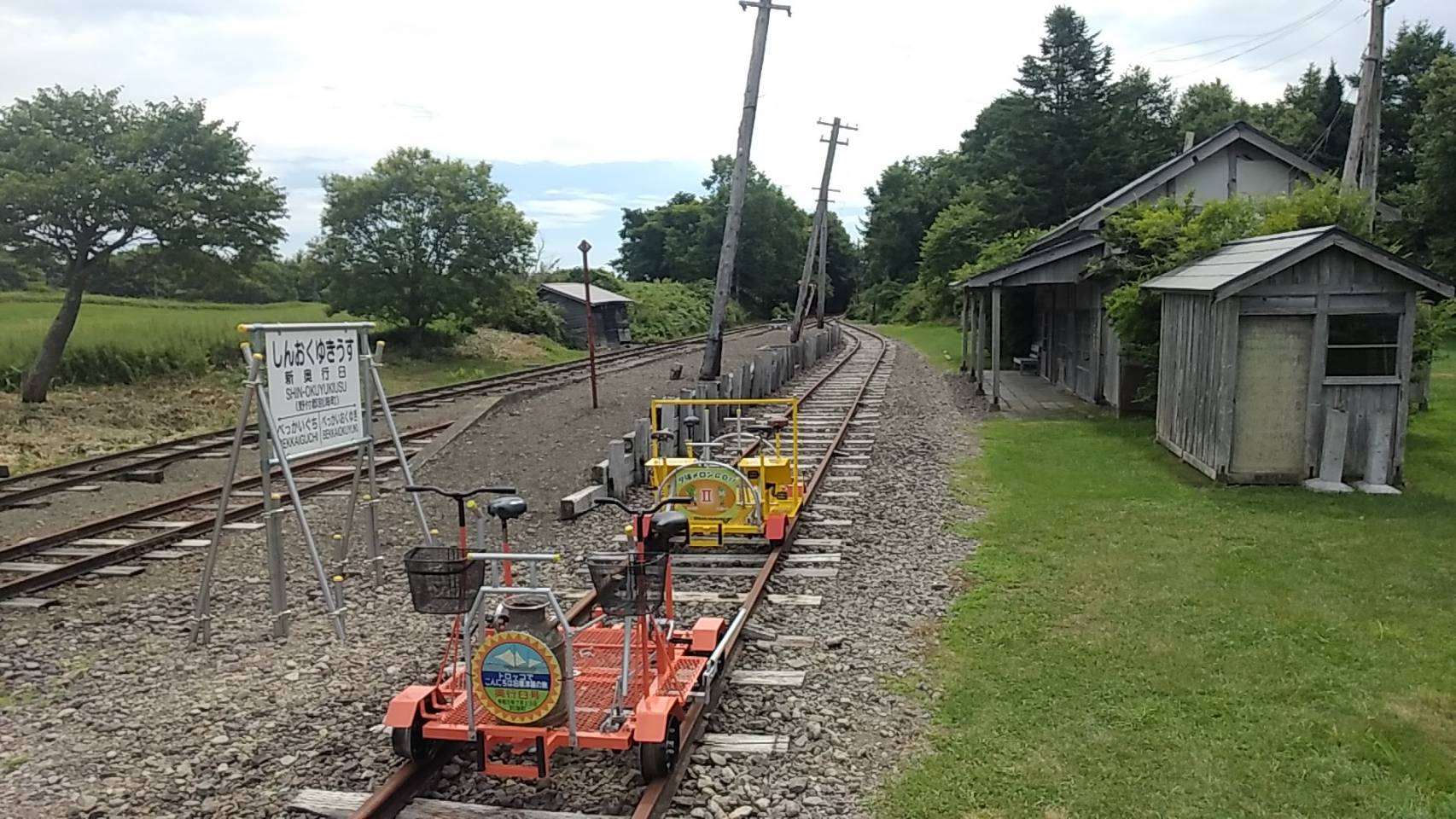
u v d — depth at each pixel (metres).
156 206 21.22
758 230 90.56
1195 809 4.71
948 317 63.94
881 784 5.07
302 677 6.67
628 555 5.10
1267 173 22.70
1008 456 14.20
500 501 5.52
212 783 5.25
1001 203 56.66
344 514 11.74
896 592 8.18
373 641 7.34
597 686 5.44
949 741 5.48
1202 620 7.16
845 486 12.39
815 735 5.60
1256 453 11.70
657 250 94.25
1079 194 53.19
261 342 7.23
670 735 4.98
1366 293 11.24
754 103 20.33
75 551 10.23
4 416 18.67
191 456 15.60
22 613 8.28
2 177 20.23
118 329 25.41
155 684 6.64
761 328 67.31
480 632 5.46
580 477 13.41
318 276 34.44
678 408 14.64
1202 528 9.70
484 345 37.78
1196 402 12.63
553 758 5.37
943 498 11.58
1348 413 11.50
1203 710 5.73
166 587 8.93
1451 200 36.12
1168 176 22.48
